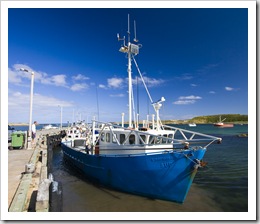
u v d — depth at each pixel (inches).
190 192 414.6
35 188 302.5
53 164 714.8
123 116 461.4
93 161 438.3
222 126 3843.5
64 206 328.8
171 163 318.3
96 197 366.0
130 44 430.6
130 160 354.0
